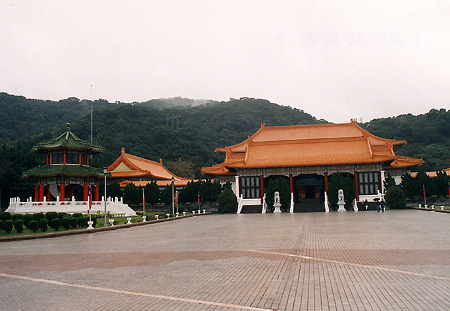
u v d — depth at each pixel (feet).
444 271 45.83
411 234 86.69
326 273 46.16
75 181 223.51
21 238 104.53
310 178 301.84
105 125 594.65
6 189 314.35
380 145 284.61
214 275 47.16
